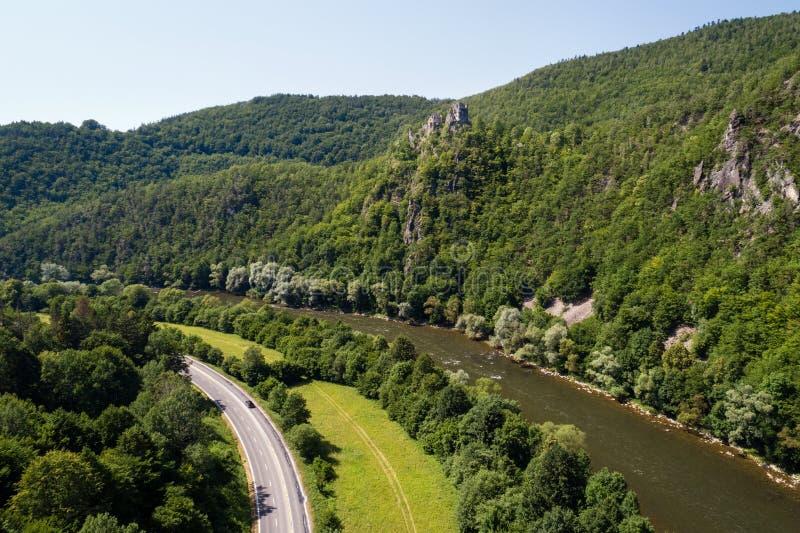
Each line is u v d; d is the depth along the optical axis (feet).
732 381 324.60
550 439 255.50
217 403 356.59
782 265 350.23
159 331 441.27
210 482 243.81
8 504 172.24
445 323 605.73
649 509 247.50
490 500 221.87
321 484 259.39
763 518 242.58
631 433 326.03
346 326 492.54
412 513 239.30
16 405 223.30
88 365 297.33
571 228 551.18
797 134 396.16
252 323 522.47
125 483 192.54
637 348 385.29
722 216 415.44
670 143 535.19
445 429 289.33
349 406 360.28
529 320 495.00
